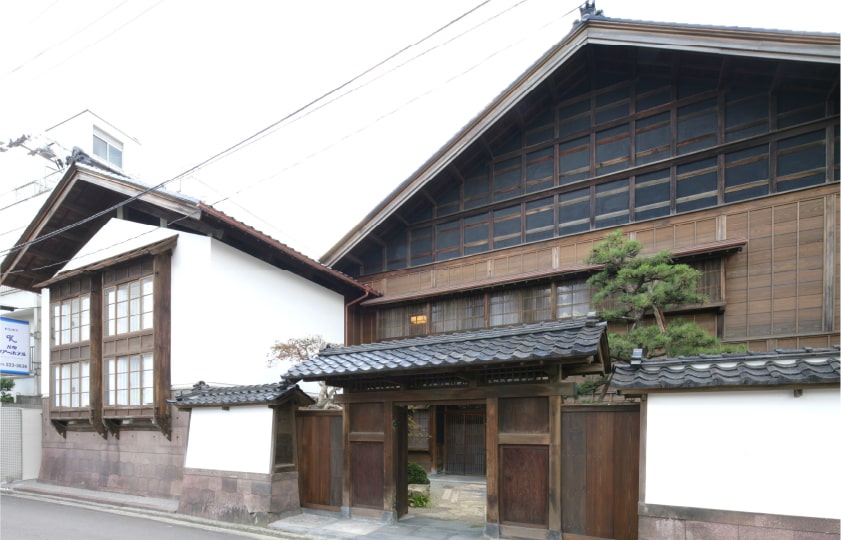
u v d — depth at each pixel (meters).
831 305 10.25
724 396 5.66
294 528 8.38
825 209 10.55
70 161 14.16
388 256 17.30
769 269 10.99
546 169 14.58
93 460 14.13
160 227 13.54
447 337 8.30
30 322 20.55
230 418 9.76
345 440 9.14
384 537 7.73
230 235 12.95
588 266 12.55
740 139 11.70
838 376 4.99
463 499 11.05
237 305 13.13
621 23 11.86
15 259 16.06
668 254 9.88
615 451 6.71
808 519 5.07
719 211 11.75
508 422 7.57
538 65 13.13
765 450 5.37
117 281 13.96
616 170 13.41
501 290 14.45
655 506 5.77
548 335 7.25
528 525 7.21
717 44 10.86
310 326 15.78
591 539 6.71
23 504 12.36
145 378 12.69
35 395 18.92
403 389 8.63
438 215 16.42
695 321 11.62
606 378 9.86
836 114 10.67
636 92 13.41
